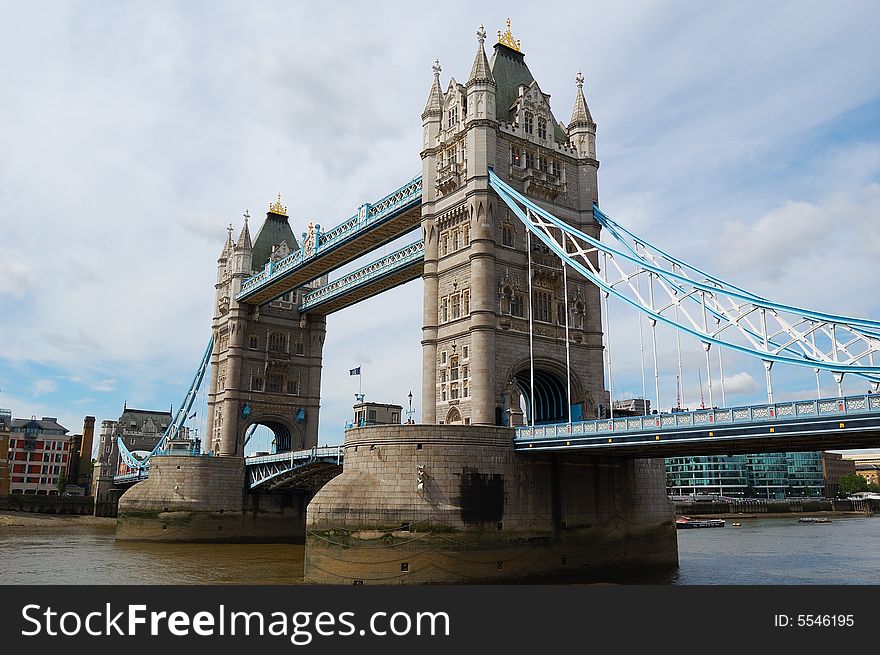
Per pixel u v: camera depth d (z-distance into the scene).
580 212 68.94
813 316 42.41
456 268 63.66
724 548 80.75
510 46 72.19
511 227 63.84
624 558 56.03
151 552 74.38
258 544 85.12
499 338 60.22
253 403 100.44
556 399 64.81
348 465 53.12
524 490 51.94
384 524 48.59
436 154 68.31
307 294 107.06
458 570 48.12
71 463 172.38
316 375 106.12
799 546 83.56
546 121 69.44
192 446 102.19
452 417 61.03
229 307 102.81
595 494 55.69
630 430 45.94
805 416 38.41
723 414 41.75
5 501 126.50
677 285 50.59
